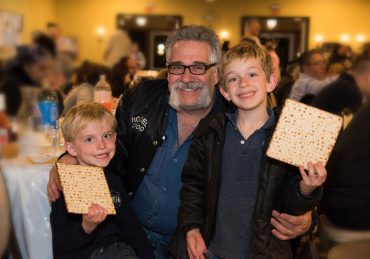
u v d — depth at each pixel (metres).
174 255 1.63
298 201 1.42
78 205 1.43
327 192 1.69
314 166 1.34
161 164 1.82
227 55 1.59
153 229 1.86
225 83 1.60
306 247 1.95
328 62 4.52
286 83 4.52
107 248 1.63
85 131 1.63
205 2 10.28
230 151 1.55
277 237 1.53
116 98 3.93
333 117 1.46
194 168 1.64
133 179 1.86
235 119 1.58
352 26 10.08
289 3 10.19
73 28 9.69
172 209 1.80
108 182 1.70
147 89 1.89
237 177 1.52
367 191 1.58
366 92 1.69
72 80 3.25
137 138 1.84
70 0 9.60
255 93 1.52
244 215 1.51
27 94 1.38
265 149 1.50
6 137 1.45
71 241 1.49
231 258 1.52
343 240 1.57
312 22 10.19
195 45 1.74
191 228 1.59
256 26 6.37
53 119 2.06
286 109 1.48
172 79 1.77
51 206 1.62
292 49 10.27
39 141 1.64
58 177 1.54
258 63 1.54
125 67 4.38
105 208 1.46
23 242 1.72
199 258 1.53
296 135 1.44
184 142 1.79
